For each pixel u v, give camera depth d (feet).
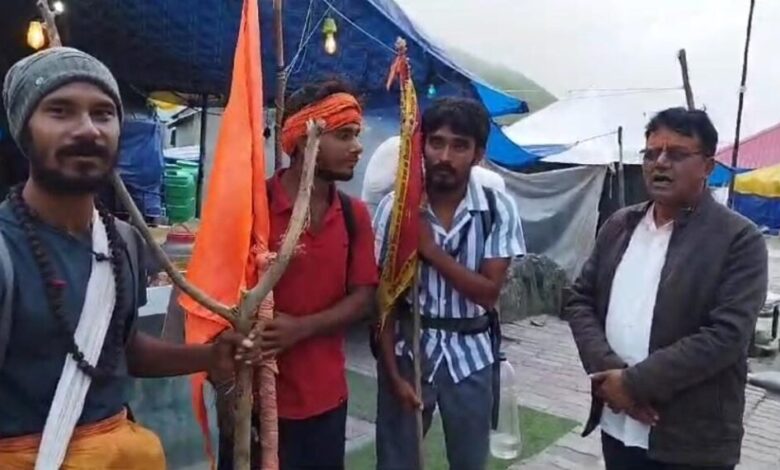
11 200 4.65
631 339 8.00
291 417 7.48
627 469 8.30
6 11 16.24
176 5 15.53
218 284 6.17
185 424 11.86
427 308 8.64
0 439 4.60
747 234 7.46
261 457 6.42
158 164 30.17
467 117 8.20
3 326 4.41
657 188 7.73
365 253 7.81
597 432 16.83
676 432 7.59
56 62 4.51
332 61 17.48
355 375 19.89
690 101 22.24
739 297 7.30
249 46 6.24
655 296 7.86
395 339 8.73
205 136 28.53
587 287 8.86
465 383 8.63
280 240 7.13
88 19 15.57
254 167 6.31
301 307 7.29
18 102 4.54
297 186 7.30
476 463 8.80
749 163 82.89
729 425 7.63
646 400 7.58
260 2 14.61
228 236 6.20
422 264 8.59
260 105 6.29
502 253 8.55
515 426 15.23
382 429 8.90
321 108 7.03
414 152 7.85
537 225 34.83
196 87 21.77
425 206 8.53
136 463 5.03
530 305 30.22
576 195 34.73
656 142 7.70
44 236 4.63
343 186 23.34
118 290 4.94
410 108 7.77
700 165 7.60
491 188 8.83
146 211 29.68
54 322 4.56
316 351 7.53
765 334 27.53
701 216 7.68
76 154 4.51
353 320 7.64
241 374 5.86
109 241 4.96
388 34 17.13
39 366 4.58
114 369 4.93
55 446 4.58
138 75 19.89
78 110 4.54
